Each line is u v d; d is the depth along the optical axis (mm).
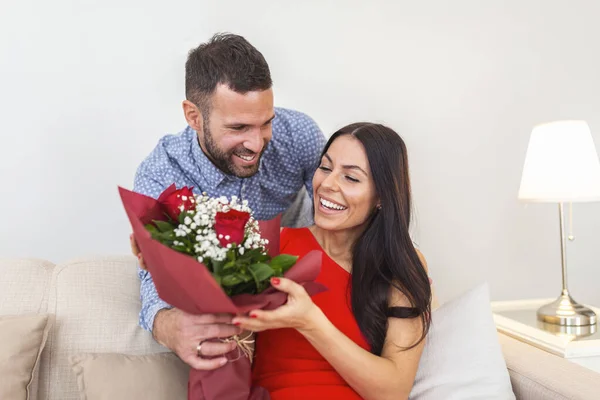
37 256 2223
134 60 2254
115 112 2250
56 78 2193
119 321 1624
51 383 1562
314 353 1493
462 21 2547
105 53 2229
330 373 1481
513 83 2615
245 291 1231
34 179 2201
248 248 1242
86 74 2217
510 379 1656
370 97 2477
